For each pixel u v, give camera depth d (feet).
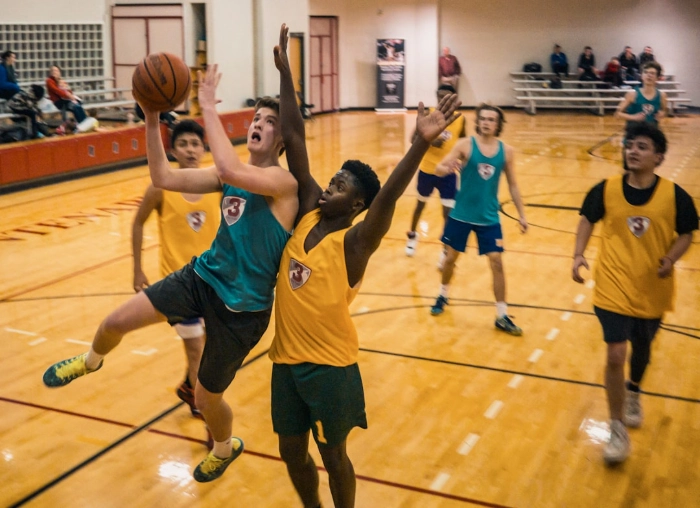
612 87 78.02
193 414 14.71
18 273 24.44
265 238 9.73
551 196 37.60
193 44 60.95
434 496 11.99
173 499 11.91
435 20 81.30
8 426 14.33
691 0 78.07
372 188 9.78
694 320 20.49
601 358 17.90
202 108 9.28
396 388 16.22
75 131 46.24
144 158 47.39
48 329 19.54
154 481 12.43
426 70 82.53
